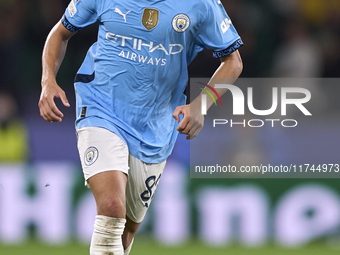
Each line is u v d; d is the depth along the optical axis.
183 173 23.83
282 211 23.83
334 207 23.84
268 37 35.00
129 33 12.68
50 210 23.66
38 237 23.58
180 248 22.58
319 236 23.73
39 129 24.78
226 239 23.70
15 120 24.81
